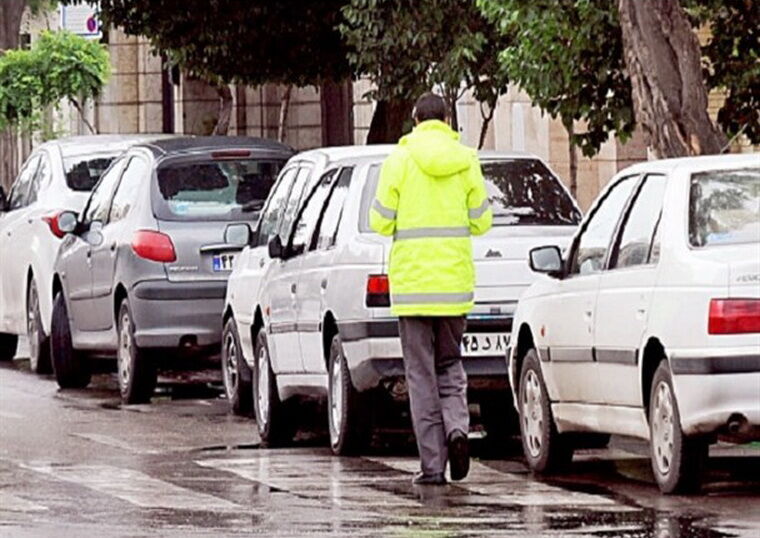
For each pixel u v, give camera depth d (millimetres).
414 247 34719
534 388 36938
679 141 44531
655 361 32906
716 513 30594
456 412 34969
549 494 33500
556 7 50406
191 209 50312
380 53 61000
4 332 63625
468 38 59531
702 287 31422
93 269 52969
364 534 28891
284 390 42219
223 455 40188
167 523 30219
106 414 48344
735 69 51781
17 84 99688
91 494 33875
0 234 63250
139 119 113125
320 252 40625
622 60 50969
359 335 38344
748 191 32875
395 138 68688
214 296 49844
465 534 28797
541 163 41531
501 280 38969
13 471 37281
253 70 70875
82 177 60156
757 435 31422
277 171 51250
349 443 39531
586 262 35562
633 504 31906
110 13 71125
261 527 29719
